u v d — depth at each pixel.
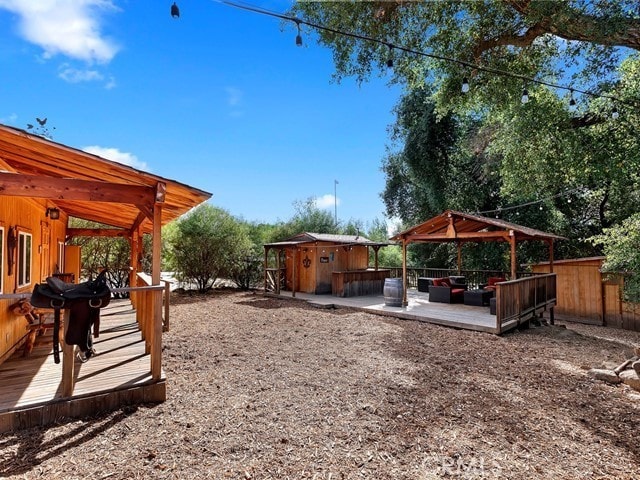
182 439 3.19
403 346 6.73
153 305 4.10
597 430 3.60
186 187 4.32
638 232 7.41
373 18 7.30
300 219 20.45
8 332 4.93
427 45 8.04
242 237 16.36
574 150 9.07
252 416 3.71
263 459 2.94
